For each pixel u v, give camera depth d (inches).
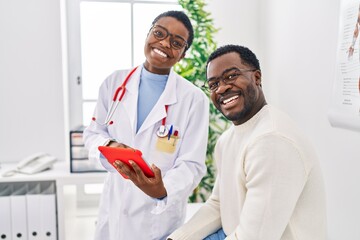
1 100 89.5
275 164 33.4
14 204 78.6
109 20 96.8
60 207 78.6
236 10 96.9
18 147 91.4
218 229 46.0
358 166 55.4
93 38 97.0
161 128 54.8
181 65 93.2
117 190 56.2
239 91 37.3
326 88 65.1
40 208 79.0
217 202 47.2
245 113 37.9
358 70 53.2
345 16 56.6
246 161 36.0
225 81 37.5
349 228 58.6
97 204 102.3
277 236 33.8
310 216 36.0
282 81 84.7
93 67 98.0
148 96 58.2
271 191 33.4
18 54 89.0
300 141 34.8
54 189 83.1
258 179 34.2
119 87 58.8
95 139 57.8
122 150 40.3
